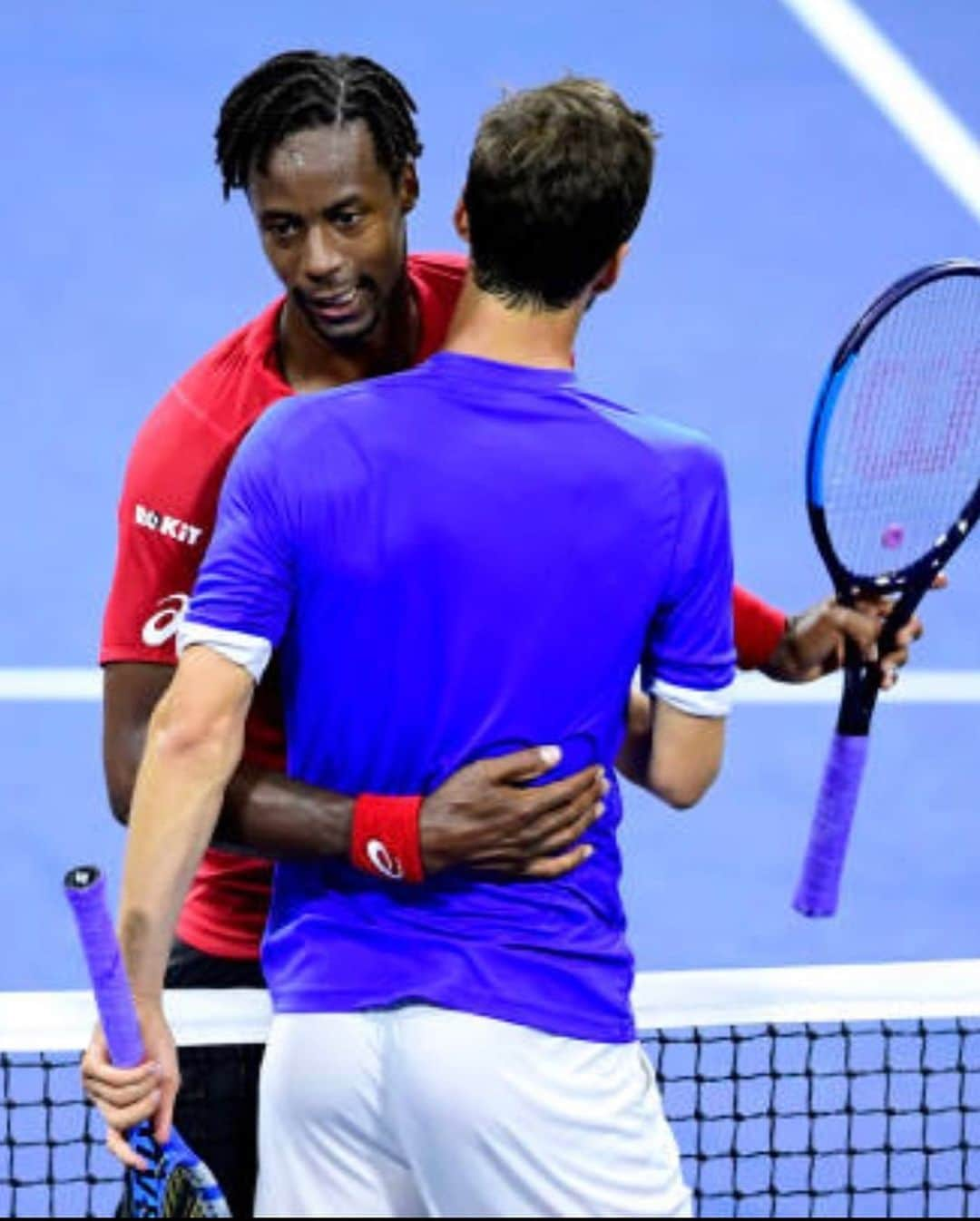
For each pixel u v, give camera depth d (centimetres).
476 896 1809
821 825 2119
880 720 3803
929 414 2342
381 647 1783
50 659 3934
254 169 1984
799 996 2120
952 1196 2697
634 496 1798
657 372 4947
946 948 3294
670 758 1912
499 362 1805
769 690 3856
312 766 1838
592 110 1786
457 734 1797
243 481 1786
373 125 1980
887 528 2217
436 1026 1781
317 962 1817
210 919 2158
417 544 1766
